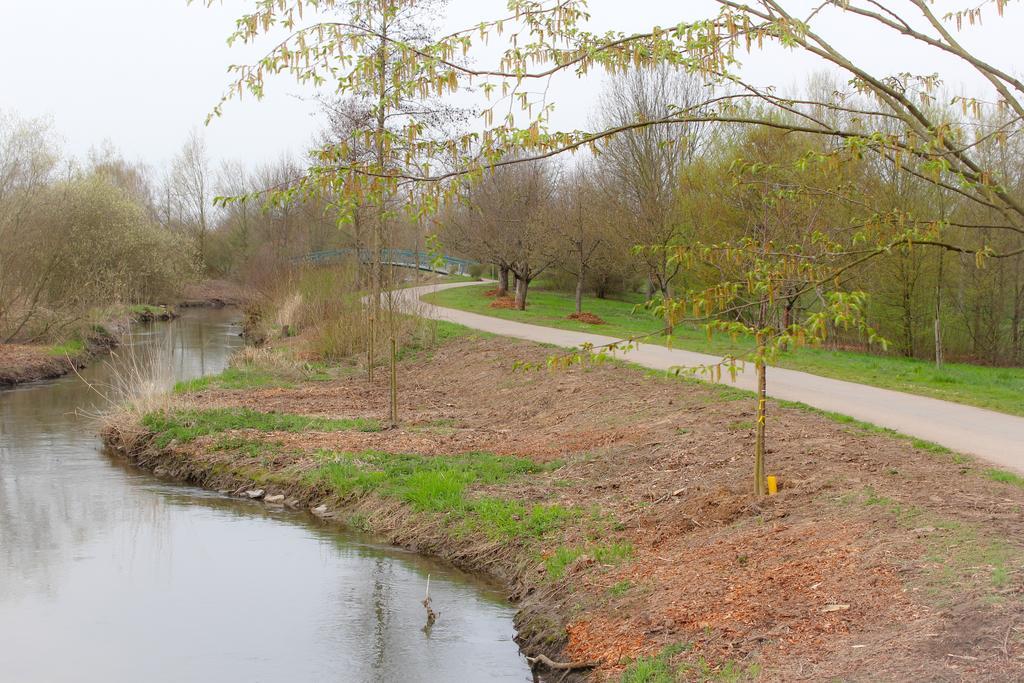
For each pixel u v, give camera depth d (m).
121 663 7.14
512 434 14.02
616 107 33.25
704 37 4.81
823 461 9.27
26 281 28.41
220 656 7.25
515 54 5.16
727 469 9.68
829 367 18.77
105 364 26.89
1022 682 4.47
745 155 16.25
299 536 10.42
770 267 6.10
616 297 49.59
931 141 4.74
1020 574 5.58
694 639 6.04
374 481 11.48
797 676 5.11
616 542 8.42
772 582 6.48
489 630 7.64
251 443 13.87
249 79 5.18
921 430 11.12
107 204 34.28
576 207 33.81
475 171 5.09
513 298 39.66
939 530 6.62
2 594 8.66
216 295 55.09
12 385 22.81
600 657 6.38
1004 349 29.58
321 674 6.90
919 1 5.09
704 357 19.88
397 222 15.87
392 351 15.19
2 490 12.53
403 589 8.63
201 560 9.62
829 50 4.90
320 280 28.50
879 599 5.77
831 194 6.20
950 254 26.02
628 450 11.46
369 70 5.24
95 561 9.63
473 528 9.63
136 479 13.17
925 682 4.66
